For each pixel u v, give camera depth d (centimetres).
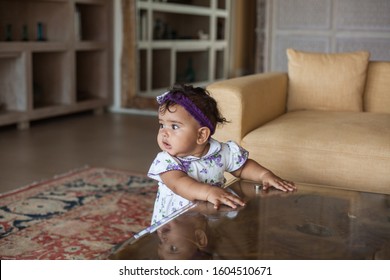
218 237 122
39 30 487
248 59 680
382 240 123
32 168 322
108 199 265
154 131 450
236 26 670
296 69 289
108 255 113
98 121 493
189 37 621
